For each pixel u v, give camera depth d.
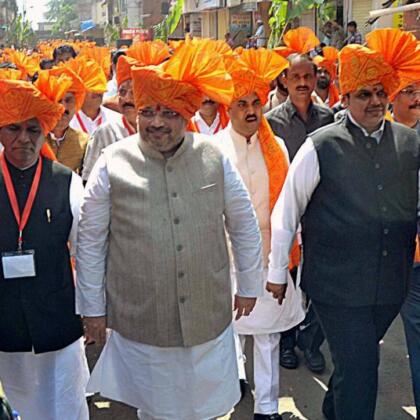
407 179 2.97
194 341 2.74
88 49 7.30
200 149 2.78
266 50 3.82
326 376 4.31
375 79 2.87
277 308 3.64
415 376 3.50
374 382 3.03
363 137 2.96
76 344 3.17
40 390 3.17
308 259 3.11
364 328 3.01
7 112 2.80
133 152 2.75
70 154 4.33
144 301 2.72
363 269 2.96
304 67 4.55
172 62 2.66
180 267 2.69
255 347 3.71
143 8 45.31
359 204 2.91
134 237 2.69
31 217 2.92
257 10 19.95
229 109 3.64
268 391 3.65
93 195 2.75
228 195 2.83
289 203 3.08
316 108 4.72
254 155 3.70
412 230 3.04
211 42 2.99
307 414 3.86
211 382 2.84
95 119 5.29
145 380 2.81
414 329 3.47
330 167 2.94
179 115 2.68
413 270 3.42
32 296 2.95
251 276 2.94
